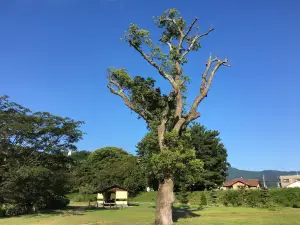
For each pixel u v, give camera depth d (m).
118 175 69.62
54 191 35.88
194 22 25.52
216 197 51.97
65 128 33.19
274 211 36.62
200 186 64.38
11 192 29.62
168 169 21.88
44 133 32.41
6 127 29.22
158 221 21.80
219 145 64.50
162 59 24.25
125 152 85.62
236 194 49.44
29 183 31.23
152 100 25.45
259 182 88.62
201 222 23.16
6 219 26.77
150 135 25.22
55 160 34.38
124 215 30.27
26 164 31.14
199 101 24.23
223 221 23.95
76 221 25.00
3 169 29.98
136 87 25.16
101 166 77.00
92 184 68.00
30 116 31.80
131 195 70.44
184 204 53.16
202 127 65.19
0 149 29.86
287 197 46.44
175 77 24.52
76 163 38.09
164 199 22.03
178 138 22.77
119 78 25.23
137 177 68.62
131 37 24.17
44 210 37.31
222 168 64.88
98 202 49.81
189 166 23.69
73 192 69.00
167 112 23.70
